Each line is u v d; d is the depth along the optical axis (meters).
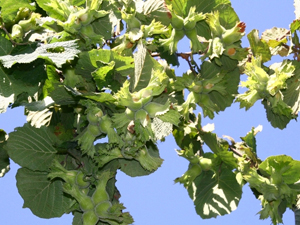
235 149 1.40
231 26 1.35
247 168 1.33
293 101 1.38
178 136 1.40
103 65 1.22
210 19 1.32
